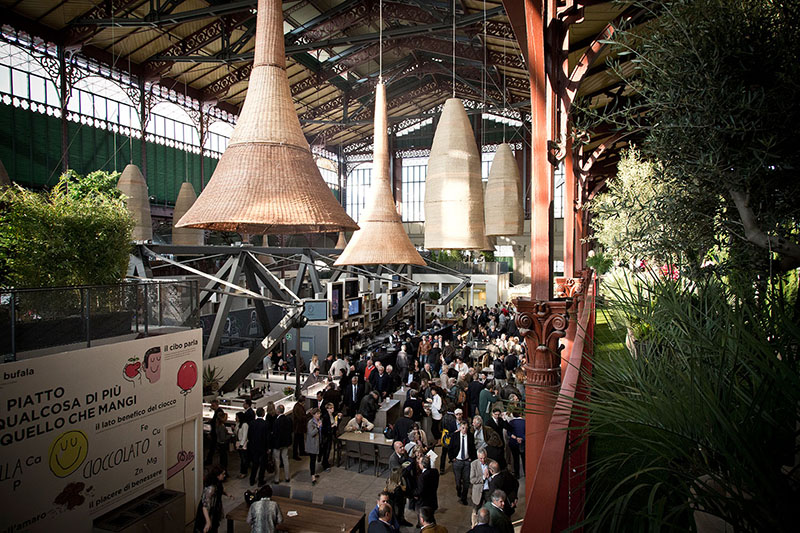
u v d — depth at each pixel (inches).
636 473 47.4
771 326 55.1
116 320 220.2
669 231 95.9
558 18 147.9
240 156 104.3
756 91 69.9
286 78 112.3
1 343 176.4
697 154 81.9
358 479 298.8
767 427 50.8
